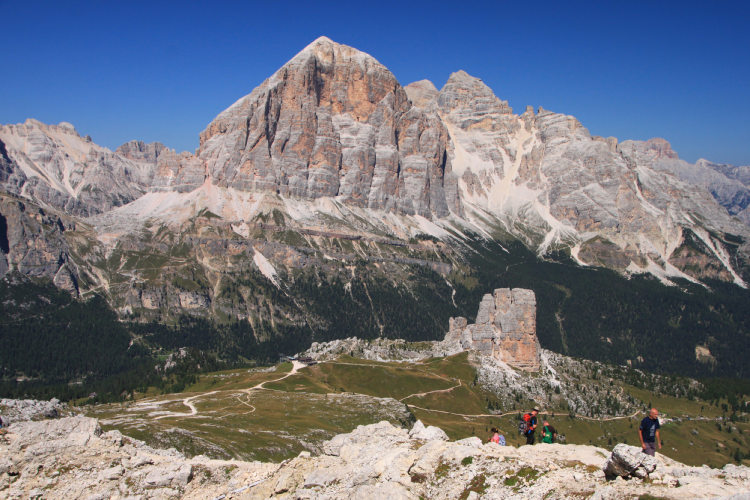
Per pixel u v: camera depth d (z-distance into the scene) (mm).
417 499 55125
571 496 48562
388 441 70625
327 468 67062
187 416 193875
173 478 71438
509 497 50719
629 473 49375
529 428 65188
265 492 66750
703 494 44188
